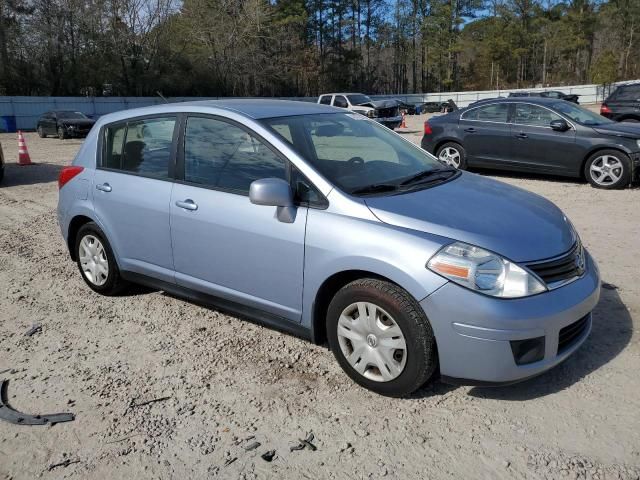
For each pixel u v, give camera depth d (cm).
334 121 433
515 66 8144
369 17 7981
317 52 6881
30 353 406
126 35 4741
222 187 394
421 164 426
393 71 8762
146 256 448
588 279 335
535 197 397
